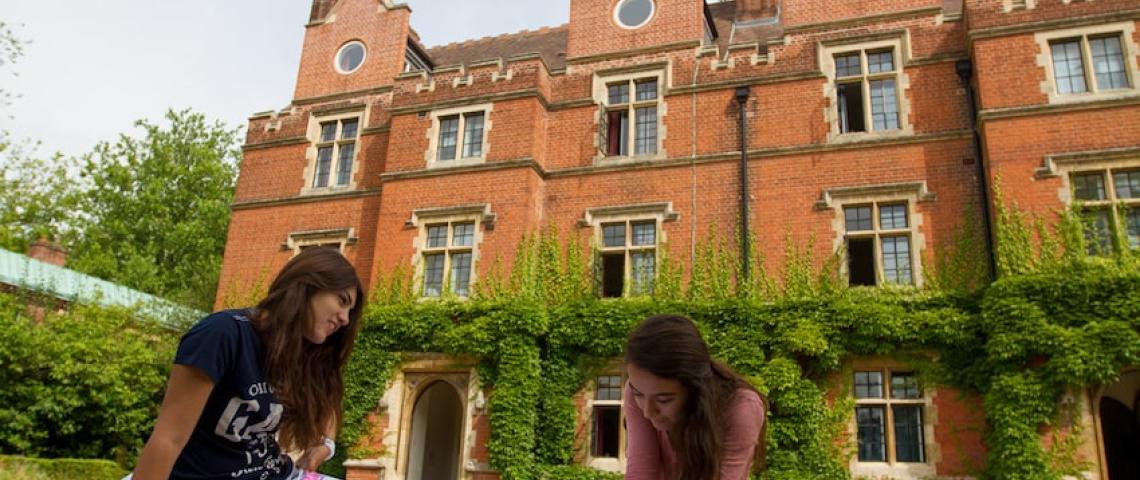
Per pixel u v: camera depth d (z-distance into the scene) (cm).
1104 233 1233
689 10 1680
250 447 271
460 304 1491
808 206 1445
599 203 1587
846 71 1540
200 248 3006
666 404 261
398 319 1512
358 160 1847
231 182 3275
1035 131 1295
